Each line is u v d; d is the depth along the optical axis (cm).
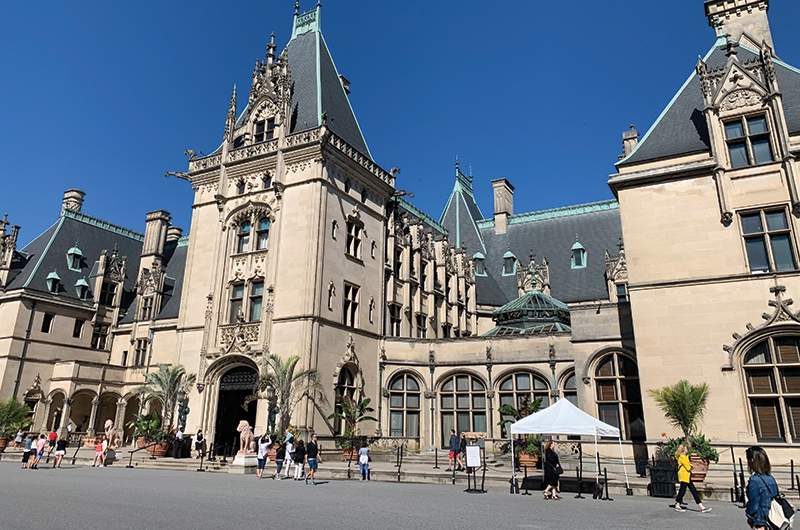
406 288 4334
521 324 4069
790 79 2652
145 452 3631
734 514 1515
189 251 4075
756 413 2242
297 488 2017
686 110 2822
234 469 2752
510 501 1755
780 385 2211
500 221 5778
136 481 2173
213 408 3559
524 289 4728
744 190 2452
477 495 1916
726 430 2233
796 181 2364
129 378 4953
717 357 2314
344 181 3856
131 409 5062
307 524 1201
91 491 1781
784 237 2375
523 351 3516
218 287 3762
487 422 3506
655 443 2317
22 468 2838
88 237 5716
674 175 2586
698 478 1948
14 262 5119
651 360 2423
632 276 2556
